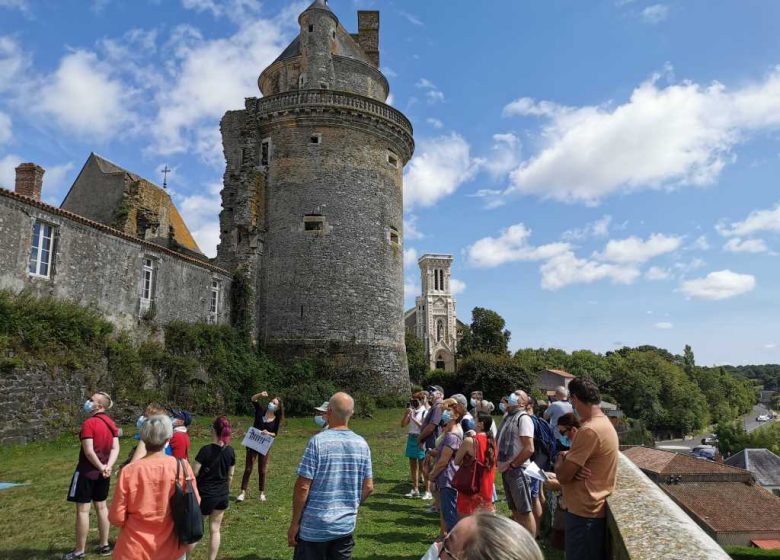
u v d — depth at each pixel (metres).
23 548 6.98
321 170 30.86
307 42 32.94
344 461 4.72
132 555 4.30
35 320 16.00
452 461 6.69
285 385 27.58
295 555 4.59
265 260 30.69
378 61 39.59
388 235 32.41
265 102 31.78
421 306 90.50
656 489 4.66
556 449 7.37
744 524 23.59
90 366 17.89
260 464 9.89
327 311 29.59
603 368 75.00
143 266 21.84
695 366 101.75
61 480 11.17
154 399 20.31
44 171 23.38
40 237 17.17
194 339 23.81
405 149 34.78
